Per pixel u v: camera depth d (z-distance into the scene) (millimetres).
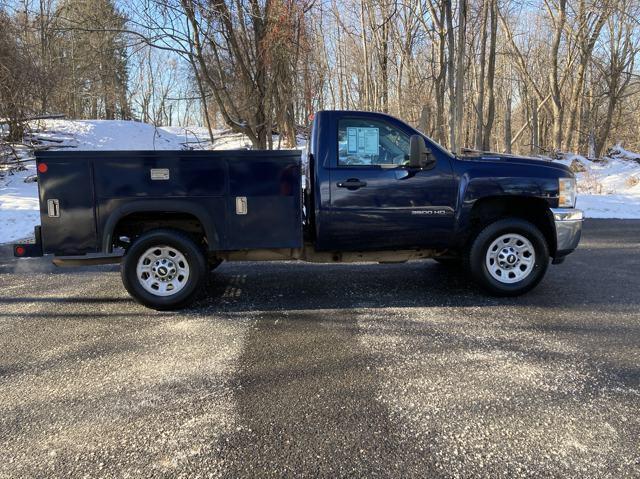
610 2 25672
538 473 2381
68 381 3400
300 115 21953
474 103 29547
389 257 5359
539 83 36375
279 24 11273
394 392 3189
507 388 3229
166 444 2646
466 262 5324
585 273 6422
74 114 32750
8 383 3377
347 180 5012
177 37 11227
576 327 4359
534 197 5137
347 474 2391
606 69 33188
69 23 13242
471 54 25031
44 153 4613
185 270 4914
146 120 41719
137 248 4812
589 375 3416
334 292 5586
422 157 4863
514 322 4500
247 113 12570
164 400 3121
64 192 4668
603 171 23031
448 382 3318
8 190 14539
